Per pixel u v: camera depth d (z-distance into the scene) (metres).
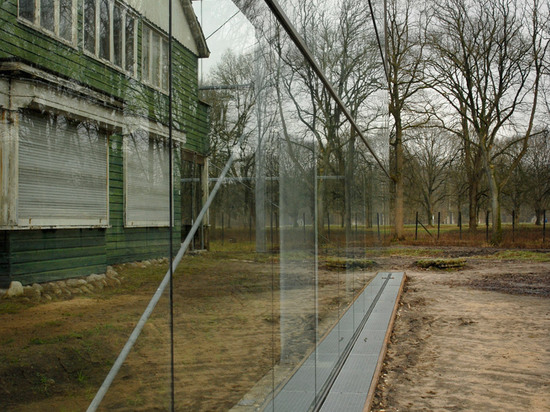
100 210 1.16
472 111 30.20
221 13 2.01
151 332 1.41
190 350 1.68
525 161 37.44
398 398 4.96
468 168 37.47
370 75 6.85
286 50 3.09
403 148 36.31
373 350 5.89
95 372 1.14
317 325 3.98
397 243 32.91
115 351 1.22
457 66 30.03
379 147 9.55
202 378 1.78
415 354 6.69
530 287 13.95
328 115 4.35
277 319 2.87
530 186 38.97
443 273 17.98
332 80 4.39
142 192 1.36
